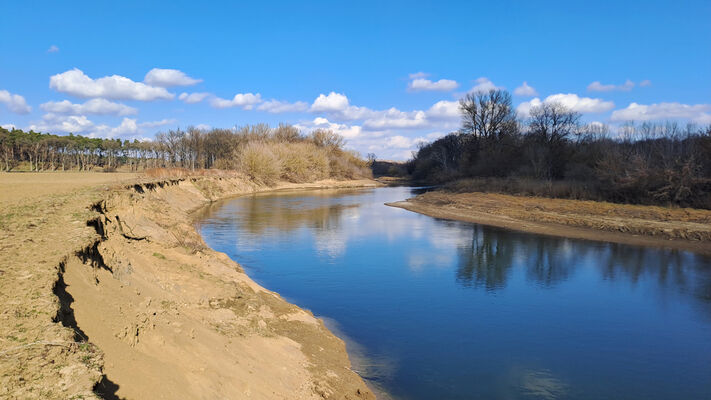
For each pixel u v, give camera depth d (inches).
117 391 213.2
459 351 442.6
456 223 1288.1
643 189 1327.5
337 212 1537.9
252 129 3917.3
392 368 401.1
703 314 552.7
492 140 2605.8
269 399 286.8
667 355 442.3
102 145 3914.9
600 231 1118.4
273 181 2901.1
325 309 555.2
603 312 558.9
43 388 185.5
